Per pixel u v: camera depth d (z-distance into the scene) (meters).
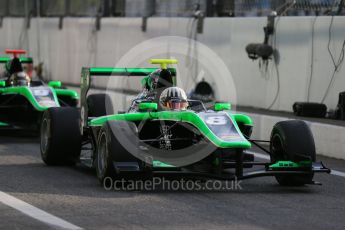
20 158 45.38
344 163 45.62
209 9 74.00
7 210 29.89
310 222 28.52
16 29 109.00
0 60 57.59
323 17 58.66
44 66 101.31
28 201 31.78
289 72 62.12
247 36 67.38
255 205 31.55
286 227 27.59
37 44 103.25
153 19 80.06
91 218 28.56
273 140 36.25
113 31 86.75
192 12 76.00
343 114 55.06
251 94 66.75
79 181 37.09
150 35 80.38
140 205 31.12
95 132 37.94
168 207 30.80
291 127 35.16
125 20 84.44
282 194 34.31
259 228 27.33
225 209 30.58
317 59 59.28
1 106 54.62
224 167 34.78
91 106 43.31
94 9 92.12
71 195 33.19
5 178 37.84
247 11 68.69
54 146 41.19
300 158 34.06
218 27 70.88
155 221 28.19
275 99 63.75
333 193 35.09
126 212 29.70
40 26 102.25
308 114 56.94
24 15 107.06
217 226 27.50
